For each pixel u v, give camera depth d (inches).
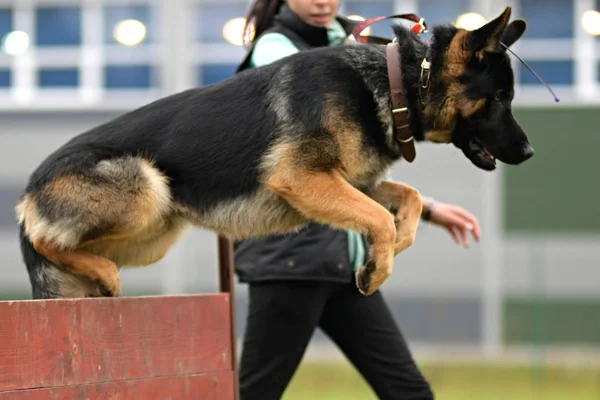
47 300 138.3
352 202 170.4
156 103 183.8
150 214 177.0
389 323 196.1
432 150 686.5
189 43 730.2
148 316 152.6
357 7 707.4
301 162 172.1
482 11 700.0
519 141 178.1
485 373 518.0
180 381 156.8
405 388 194.4
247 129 175.5
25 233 180.4
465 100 177.6
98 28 745.6
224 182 176.4
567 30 716.0
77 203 173.9
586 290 680.4
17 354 133.8
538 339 681.6
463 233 213.6
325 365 556.1
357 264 191.9
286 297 189.2
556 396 429.4
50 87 749.3
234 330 170.4
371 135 175.8
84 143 178.7
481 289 687.7
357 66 176.4
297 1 197.6
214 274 683.4
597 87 714.2
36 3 748.6
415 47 178.7
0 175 717.3
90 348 143.6
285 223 180.9
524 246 686.5
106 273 176.6
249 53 199.5
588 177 686.5
